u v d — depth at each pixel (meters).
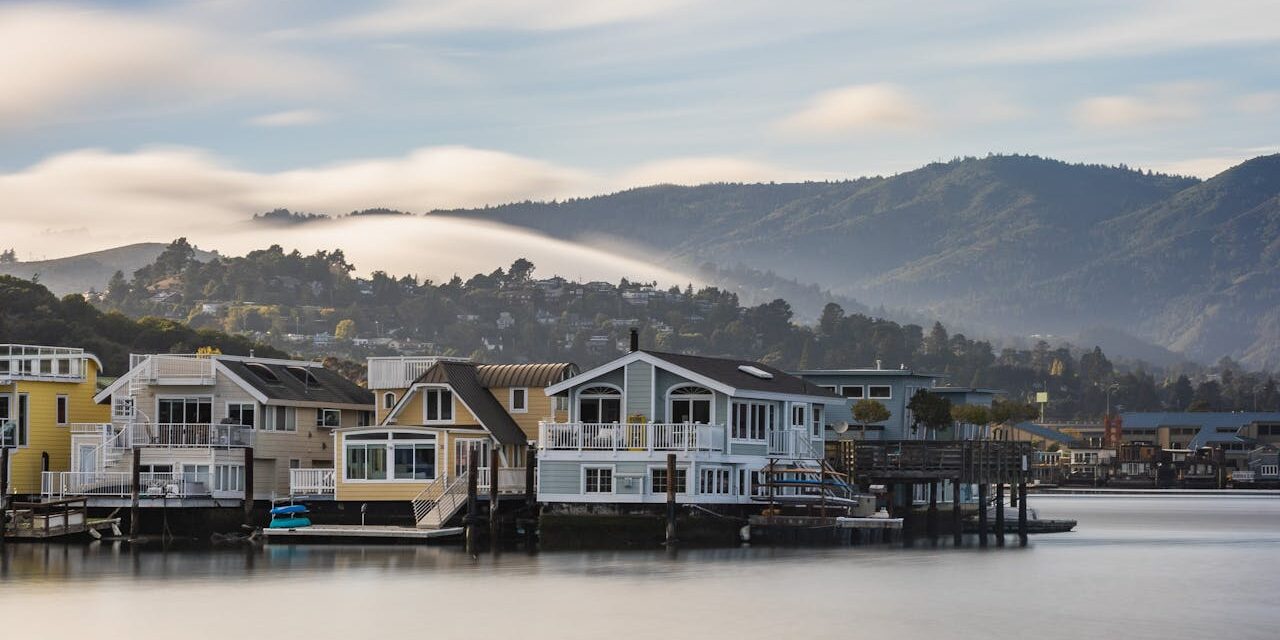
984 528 169.50
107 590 110.38
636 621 98.75
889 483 160.25
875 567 127.81
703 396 138.88
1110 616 103.88
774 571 122.19
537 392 153.50
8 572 119.88
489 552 132.38
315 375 168.75
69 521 143.50
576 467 137.62
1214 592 117.25
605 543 136.50
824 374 186.62
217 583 113.69
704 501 135.00
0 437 150.62
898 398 184.62
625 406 139.75
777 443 146.88
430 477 142.38
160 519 146.38
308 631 95.25
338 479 144.75
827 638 94.38
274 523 143.75
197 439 148.38
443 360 156.88
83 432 154.88
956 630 97.56
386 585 112.44
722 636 94.50
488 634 94.62
